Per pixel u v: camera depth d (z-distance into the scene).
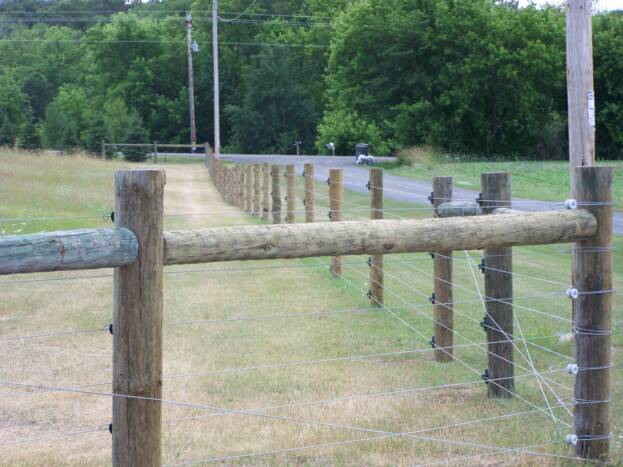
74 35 113.19
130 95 90.31
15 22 127.44
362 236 4.51
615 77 53.19
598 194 5.05
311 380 6.82
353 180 33.09
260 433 5.57
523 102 51.72
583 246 5.08
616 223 19.12
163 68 91.69
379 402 6.27
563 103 54.81
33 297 10.28
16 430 5.67
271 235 4.25
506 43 51.72
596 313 5.07
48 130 62.75
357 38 53.78
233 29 92.94
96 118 56.69
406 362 7.49
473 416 5.95
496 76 51.38
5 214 17.14
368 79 55.72
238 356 7.53
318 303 10.00
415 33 51.75
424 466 4.99
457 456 5.16
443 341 7.53
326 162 49.31
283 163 47.16
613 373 6.96
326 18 86.62
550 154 55.53
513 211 5.94
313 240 4.38
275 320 9.08
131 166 39.19
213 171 35.03
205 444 5.36
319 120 84.75
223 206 24.64
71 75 106.31
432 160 45.59
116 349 3.81
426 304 9.98
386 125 56.09
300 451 5.23
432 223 4.73
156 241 3.79
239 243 4.15
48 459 5.10
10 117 88.00
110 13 126.44
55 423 5.83
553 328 8.70
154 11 111.56
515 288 10.88
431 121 52.22
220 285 11.21
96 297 10.38
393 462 5.05
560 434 5.52
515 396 6.41
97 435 5.59
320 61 86.56
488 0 53.97
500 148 54.38
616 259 13.86
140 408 3.81
